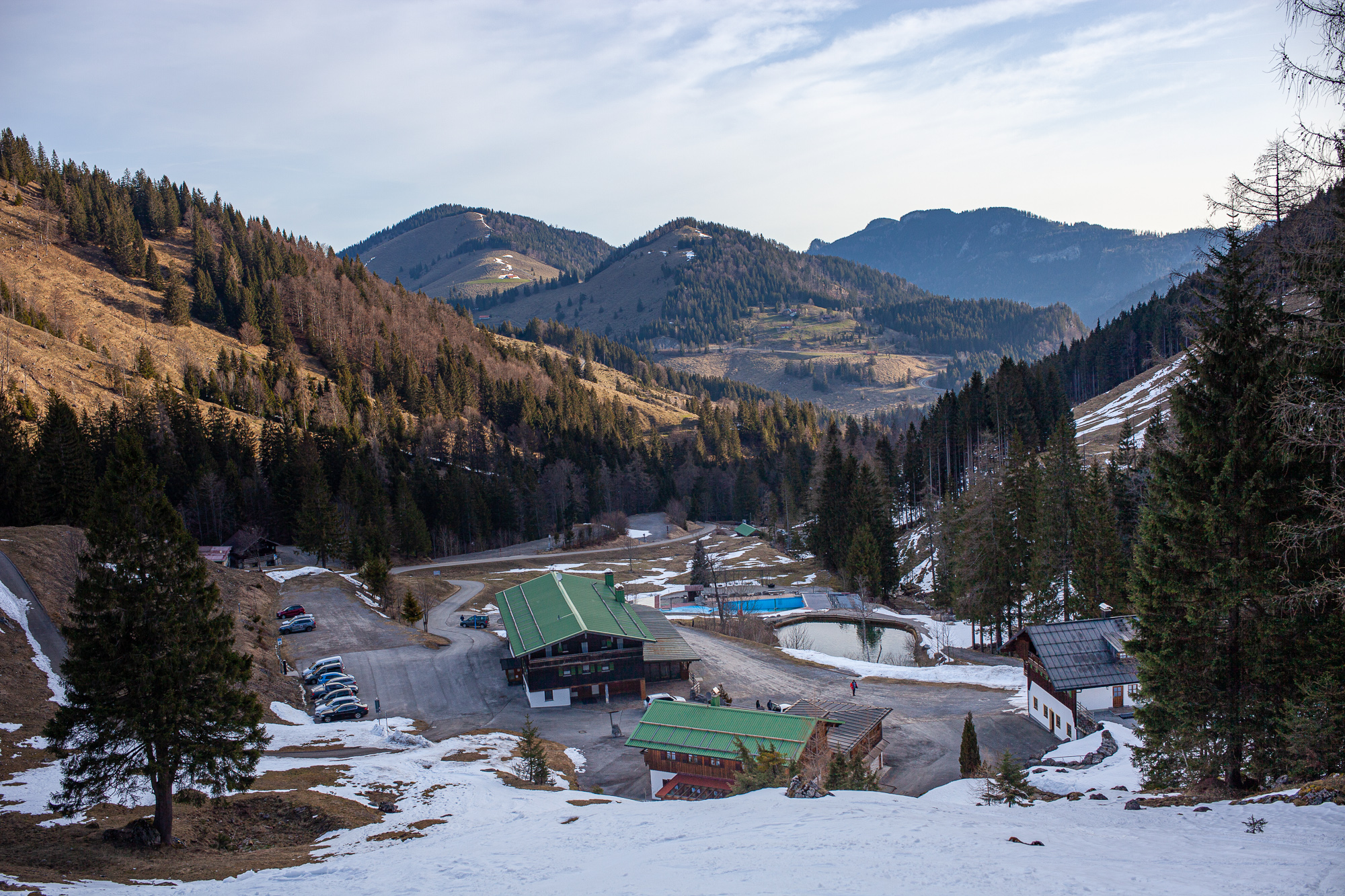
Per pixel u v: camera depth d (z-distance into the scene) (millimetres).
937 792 32719
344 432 152000
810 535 126500
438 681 64062
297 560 117062
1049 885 12711
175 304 198250
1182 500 26516
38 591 49719
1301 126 18000
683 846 19734
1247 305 24859
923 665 74562
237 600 75750
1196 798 21828
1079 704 46312
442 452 184875
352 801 33562
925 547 114812
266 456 144375
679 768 42375
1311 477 22406
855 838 17891
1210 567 25484
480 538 152750
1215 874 12734
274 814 30922
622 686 62188
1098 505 61531
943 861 14945
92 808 28844
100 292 197500
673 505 189750
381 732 49531
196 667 25609
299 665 65625
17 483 76562
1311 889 11445
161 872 22688
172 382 169625
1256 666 25188
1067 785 32156
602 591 79125
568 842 23766
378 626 77500
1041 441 129375
